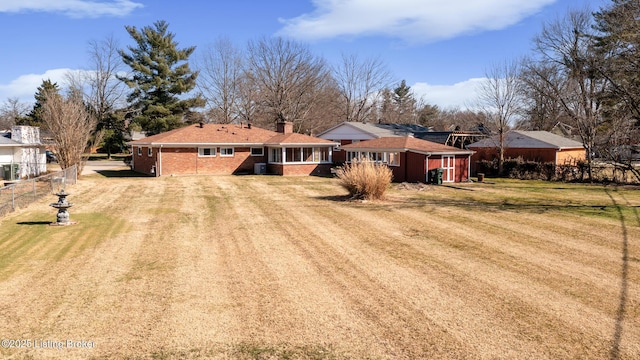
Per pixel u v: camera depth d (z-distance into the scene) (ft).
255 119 188.34
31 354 19.20
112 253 35.42
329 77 196.03
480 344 20.20
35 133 107.34
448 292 26.78
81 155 99.35
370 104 203.82
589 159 97.35
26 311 23.76
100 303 24.95
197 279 29.22
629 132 74.02
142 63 175.83
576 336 20.99
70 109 96.17
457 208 58.70
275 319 22.93
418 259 33.99
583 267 31.83
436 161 93.50
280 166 109.60
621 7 60.59
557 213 54.44
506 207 59.62
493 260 33.65
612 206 59.93
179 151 106.42
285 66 179.52
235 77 187.93
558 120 153.58
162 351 19.57
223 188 81.76
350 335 21.13
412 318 23.02
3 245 37.50
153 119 171.63
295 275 30.14
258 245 38.55
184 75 182.19
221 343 20.34
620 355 19.22
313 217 52.16
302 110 187.01
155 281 28.73
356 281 28.86
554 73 123.34
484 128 122.31
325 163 113.70
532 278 29.32
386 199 67.21
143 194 72.69
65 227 45.09
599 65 59.82
